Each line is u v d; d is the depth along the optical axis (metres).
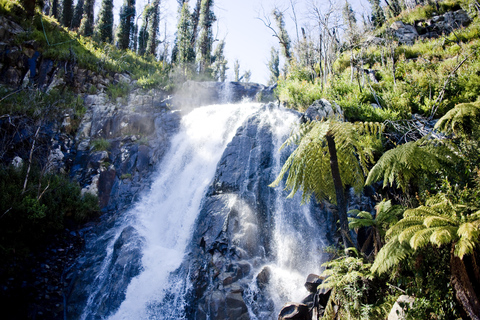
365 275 6.77
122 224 12.12
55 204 11.61
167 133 16.36
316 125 7.89
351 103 14.52
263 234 10.03
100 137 16.28
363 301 6.72
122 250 10.27
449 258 5.93
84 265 10.48
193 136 15.95
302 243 9.73
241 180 11.44
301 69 23.41
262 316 7.96
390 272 6.87
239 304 8.05
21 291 8.84
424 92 15.92
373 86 17.64
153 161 15.02
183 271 9.25
